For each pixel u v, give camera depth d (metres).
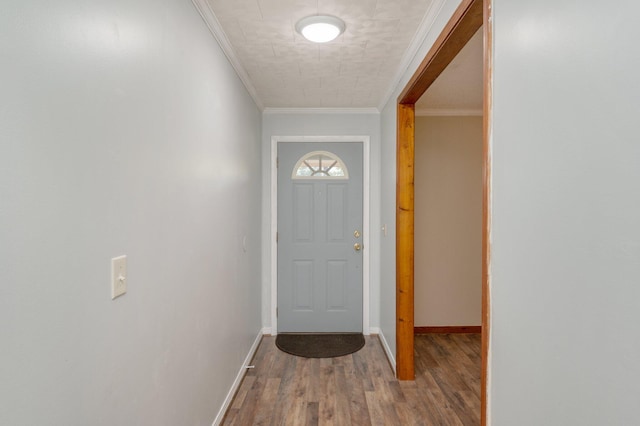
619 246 0.67
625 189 0.66
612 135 0.69
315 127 3.67
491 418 1.20
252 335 3.13
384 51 2.30
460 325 3.79
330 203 3.70
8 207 0.67
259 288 3.51
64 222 0.82
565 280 0.83
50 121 0.77
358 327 3.71
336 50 2.29
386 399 2.43
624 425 0.67
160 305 1.32
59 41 0.80
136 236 1.15
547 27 0.89
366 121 3.67
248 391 2.53
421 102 3.45
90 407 0.92
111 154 1.00
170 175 1.41
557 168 0.86
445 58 1.84
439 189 3.77
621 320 0.67
